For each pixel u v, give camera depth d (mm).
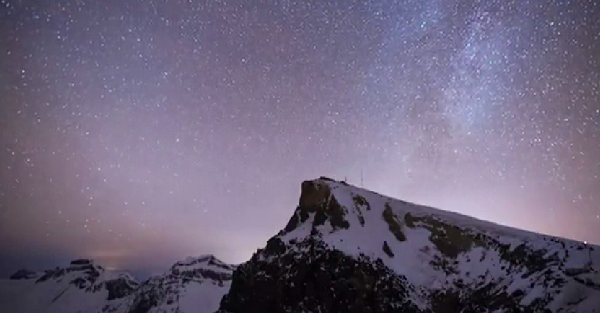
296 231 109312
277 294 95875
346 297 87688
